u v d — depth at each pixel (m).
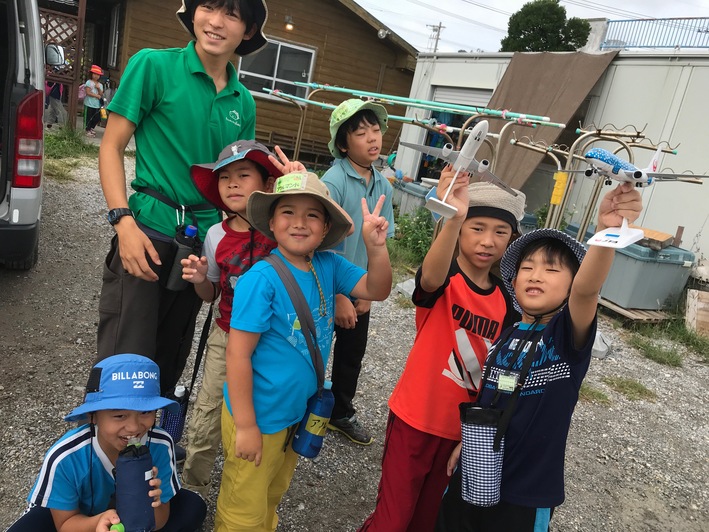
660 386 4.55
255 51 2.40
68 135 10.30
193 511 1.82
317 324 1.82
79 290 4.20
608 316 6.18
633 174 1.27
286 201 1.72
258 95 12.85
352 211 2.55
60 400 2.84
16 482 2.27
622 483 3.08
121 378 1.57
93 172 8.28
